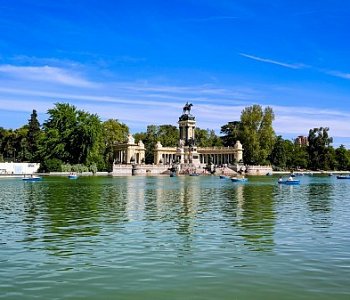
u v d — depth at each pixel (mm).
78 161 157375
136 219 40781
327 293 19156
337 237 31578
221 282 20719
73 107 156625
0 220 39844
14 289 19781
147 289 19781
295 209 50000
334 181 133750
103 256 25734
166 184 105688
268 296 18828
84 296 18891
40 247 28203
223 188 91375
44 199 60969
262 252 26719
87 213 45156
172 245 28797
